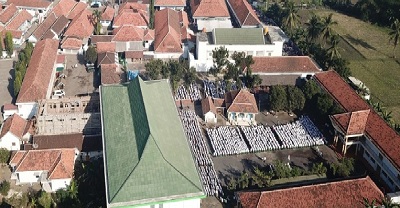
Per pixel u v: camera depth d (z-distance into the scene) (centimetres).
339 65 14100
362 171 10506
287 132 11712
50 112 11912
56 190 9725
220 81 13912
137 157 8550
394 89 14300
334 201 8919
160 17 17275
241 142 11300
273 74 13788
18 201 9444
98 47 15175
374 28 18812
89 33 16238
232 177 10231
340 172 10038
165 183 8262
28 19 17288
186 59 15350
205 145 11106
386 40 17688
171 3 18788
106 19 17300
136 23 16825
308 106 12369
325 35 15112
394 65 15788
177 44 15312
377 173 10444
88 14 17475
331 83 12725
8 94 13312
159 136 9000
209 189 9731
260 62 13900
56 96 13000
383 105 13338
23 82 12950
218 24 17350
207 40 14438
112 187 8206
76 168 10381
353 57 16275
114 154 8881
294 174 9981
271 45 14688
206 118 12138
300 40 16150
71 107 12006
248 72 13388
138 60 15088
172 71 13425
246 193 9044
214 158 10881
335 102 12006
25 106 12131
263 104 12950
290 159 10900
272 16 18788
